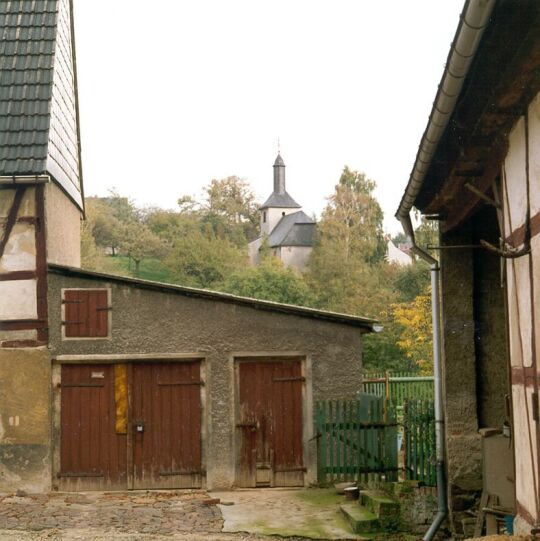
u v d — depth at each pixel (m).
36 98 15.55
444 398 11.83
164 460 15.35
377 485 13.61
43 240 15.18
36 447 15.02
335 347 15.60
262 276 53.00
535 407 6.93
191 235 63.06
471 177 8.99
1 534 11.29
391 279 62.47
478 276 11.81
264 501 14.05
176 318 15.46
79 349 15.27
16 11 16.64
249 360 15.55
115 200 84.06
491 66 6.50
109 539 10.99
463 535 11.10
